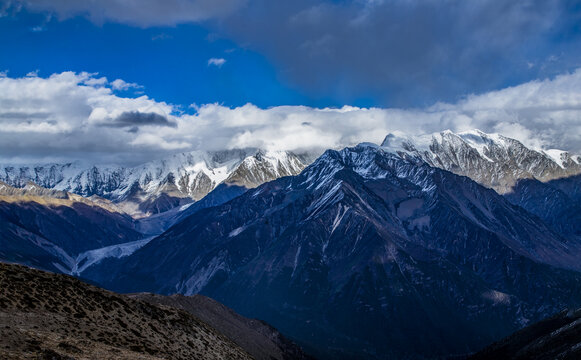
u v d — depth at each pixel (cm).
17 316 13575
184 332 19000
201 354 18088
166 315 19350
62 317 14775
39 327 13475
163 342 17075
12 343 11831
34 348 11862
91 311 16100
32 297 14888
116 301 17638
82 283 17338
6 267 15762
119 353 13288
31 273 16112
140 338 16275
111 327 15988
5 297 14200
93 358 12394
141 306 18475
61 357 11819
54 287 16050
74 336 14000
